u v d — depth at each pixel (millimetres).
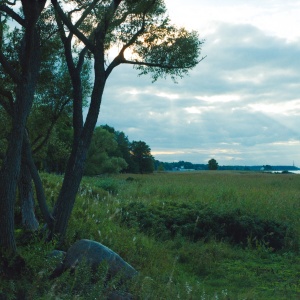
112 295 8469
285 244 16391
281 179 53188
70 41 13148
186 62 13867
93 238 13133
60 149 20375
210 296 9930
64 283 8422
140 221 17578
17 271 8883
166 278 11000
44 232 12703
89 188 22469
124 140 123125
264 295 10664
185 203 20125
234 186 34219
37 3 10312
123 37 13125
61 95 15750
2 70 13695
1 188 9602
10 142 9977
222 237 16516
